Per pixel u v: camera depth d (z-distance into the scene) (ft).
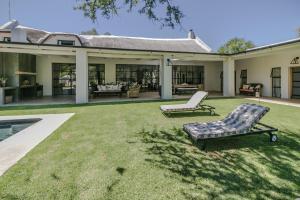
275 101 44.04
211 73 77.56
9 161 13.46
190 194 9.77
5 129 24.45
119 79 68.44
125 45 66.54
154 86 73.97
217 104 39.78
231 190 10.06
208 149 15.58
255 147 15.81
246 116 17.88
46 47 40.65
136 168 12.48
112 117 27.71
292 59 47.98
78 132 20.33
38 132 20.33
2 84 42.37
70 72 62.75
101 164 13.03
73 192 10.03
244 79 64.44
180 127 22.24
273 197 9.45
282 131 19.93
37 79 59.16
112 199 9.48
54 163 13.15
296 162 13.07
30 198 9.61
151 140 17.87
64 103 42.09
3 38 54.03
